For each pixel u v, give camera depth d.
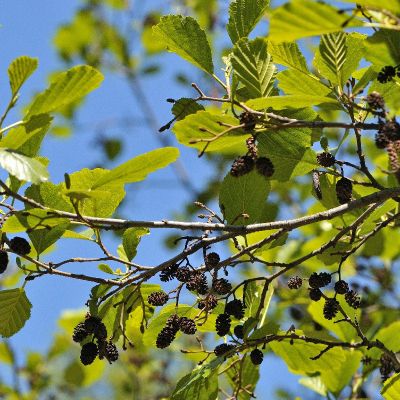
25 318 1.38
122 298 1.40
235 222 1.40
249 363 1.52
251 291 1.45
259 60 1.33
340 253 1.39
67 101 1.25
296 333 1.46
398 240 1.90
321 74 1.33
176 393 1.40
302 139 1.39
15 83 1.25
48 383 2.43
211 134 1.29
